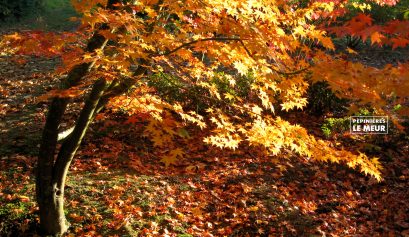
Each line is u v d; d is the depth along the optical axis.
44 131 4.44
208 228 5.41
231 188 6.45
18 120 8.12
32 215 5.16
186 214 5.67
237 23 3.33
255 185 6.65
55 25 17.33
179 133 3.84
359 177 7.31
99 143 7.51
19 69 11.32
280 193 6.49
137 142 7.69
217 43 3.83
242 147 7.98
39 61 12.20
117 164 6.89
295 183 6.90
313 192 6.66
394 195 6.73
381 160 7.72
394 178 7.20
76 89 3.54
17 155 6.80
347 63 2.69
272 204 6.12
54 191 4.69
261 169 7.21
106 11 3.01
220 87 8.20
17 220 5.06
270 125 4.12
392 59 13.07
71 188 5.94
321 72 2.70
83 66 3.89
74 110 8.51
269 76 3.17
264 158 7.62
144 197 5.94
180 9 3.55
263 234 5.42
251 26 3.14
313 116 9.25
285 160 7.59
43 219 4.78
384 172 7.37
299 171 7.29
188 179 6.65
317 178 7.13
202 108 8.40
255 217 5.75
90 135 7.72
